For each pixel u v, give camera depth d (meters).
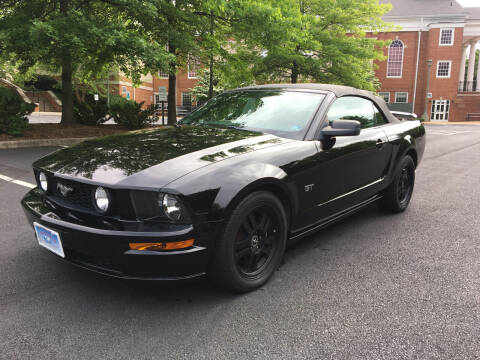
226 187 2.24
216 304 2.41
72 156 2.60
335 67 19.39
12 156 8.41
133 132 3.20
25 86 31.69
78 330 2.12
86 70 14.21
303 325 2.19
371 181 3.75
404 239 3.64
